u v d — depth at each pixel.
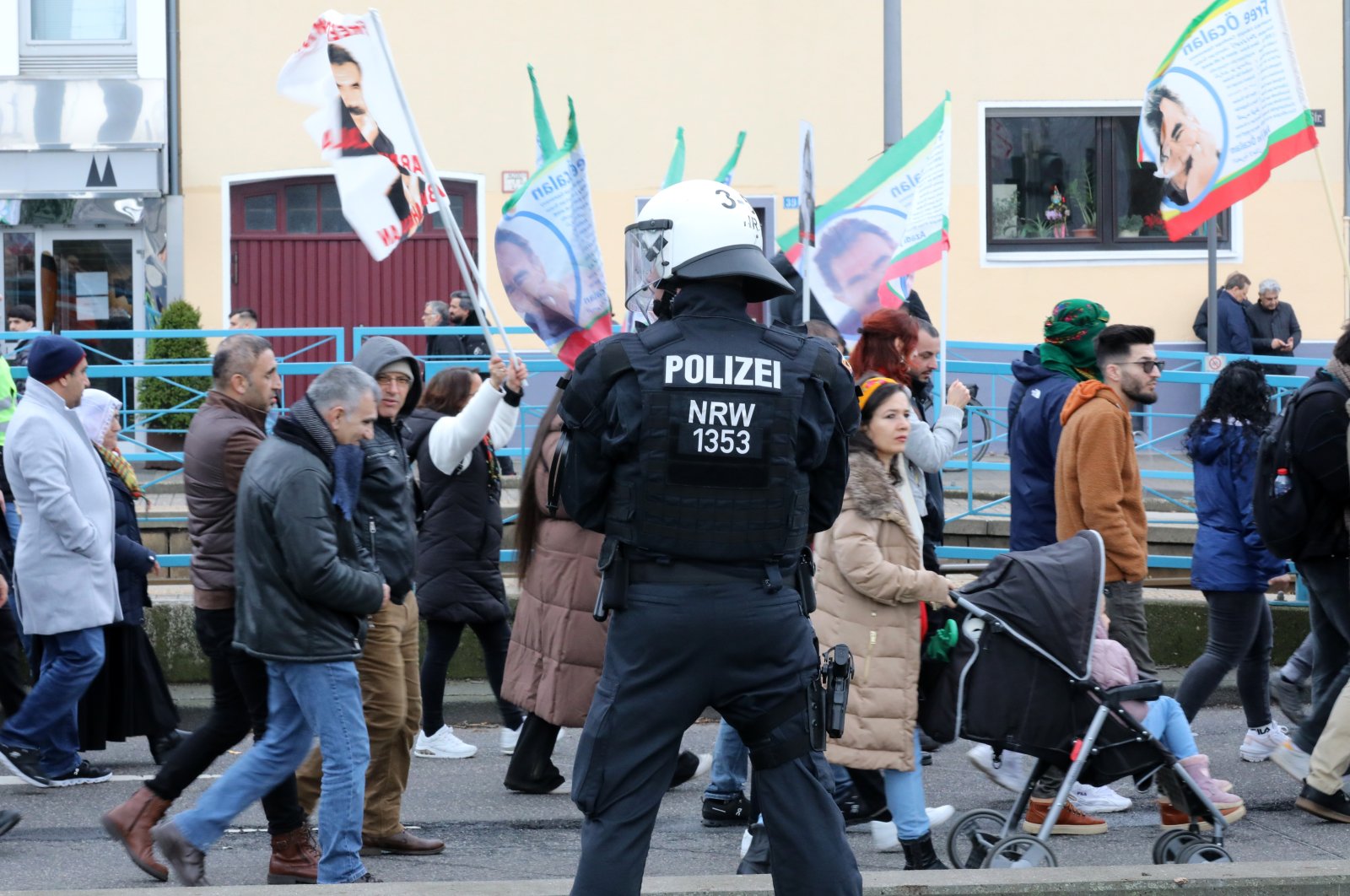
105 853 6.01
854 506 5.36
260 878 5.71
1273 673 9.22
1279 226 16.39
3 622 7.37
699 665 3.92
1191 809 5.45
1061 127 16.34
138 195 15.68
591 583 6.57
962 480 11.07
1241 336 15.05
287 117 15.88
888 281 9.30
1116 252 16.38
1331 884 4.76
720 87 16.05
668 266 3.99
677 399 3.86
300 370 11.14
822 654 5.37
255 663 5.50
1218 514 7.06
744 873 5.29
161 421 10.98
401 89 6.79
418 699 6.05
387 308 16.25
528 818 6.61
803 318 7.58
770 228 16.14
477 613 7.56
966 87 16.16
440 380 7.46
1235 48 8.88
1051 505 7.06
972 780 7.30
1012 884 4.70
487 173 16.00
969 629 5.36
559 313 7.12
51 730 7.07
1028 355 7.24
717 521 3.89
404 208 6.79
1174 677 9.03
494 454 7.63
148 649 7.29
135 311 16.02
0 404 8.15
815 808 4.03
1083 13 16.19
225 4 15.76
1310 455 6.41
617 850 3.94
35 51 15.68
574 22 15.95
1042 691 5.32
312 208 16.16
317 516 5.07
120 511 7.24
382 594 5.23
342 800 5.13
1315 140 8.70
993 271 16.30
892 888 4.66
